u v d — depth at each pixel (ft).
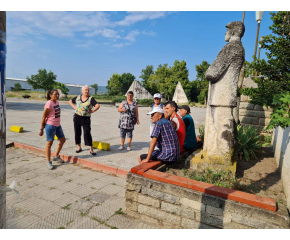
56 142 23.50
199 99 155.12
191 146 15.64
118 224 10.08
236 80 11.75
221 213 8.81
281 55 21.11
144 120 49.44
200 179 11.32
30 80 120.67
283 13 21.34
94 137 27.78
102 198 12.46
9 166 16.76
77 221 10.18
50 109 15.81
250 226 8.32
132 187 10.62
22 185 13.67
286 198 9.96
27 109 58.03
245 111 29.48
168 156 12.15
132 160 18.56
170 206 9.82
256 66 22.12
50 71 123.65
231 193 8.87
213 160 12.44
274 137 19.39
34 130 29.73
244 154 16.08
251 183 11.79
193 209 9.35
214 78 11.76
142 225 10.08
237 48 11.23
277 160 15.06
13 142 22.21
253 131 17.80
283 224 7.82
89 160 17.83
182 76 163.43
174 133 12.40
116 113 61.46
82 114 18.57
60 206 11.44
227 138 12.12
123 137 21.70
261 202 8.23
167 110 14.23
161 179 10.11
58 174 15.61
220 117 12.15
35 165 17.16
